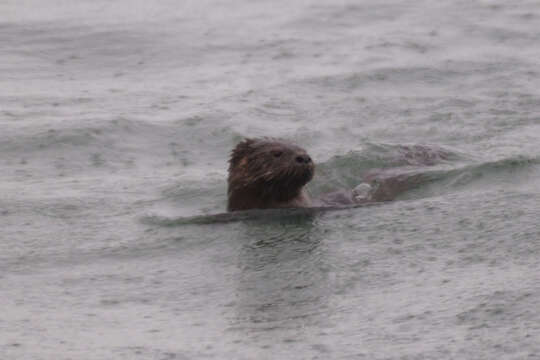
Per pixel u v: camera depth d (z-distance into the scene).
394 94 56.44
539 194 36.69
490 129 48.69
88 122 51.44
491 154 44.00
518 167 40.59
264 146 38.25
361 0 82.56
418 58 64.00
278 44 69.12
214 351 25.14
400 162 43.31
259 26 74.81
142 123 51.72
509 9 77.06
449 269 29.77
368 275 30.03
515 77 58.66
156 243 35.06
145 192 41.94
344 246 33.06
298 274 30.72
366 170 43.00
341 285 29.42
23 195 41.53
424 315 26.30
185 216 38.41
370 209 37.28
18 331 27.05
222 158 47.62
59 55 68.06
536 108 52.19
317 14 77.94
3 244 35.50
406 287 28.62
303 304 28.12
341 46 67.94
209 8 81.75
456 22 73.56
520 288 27.25
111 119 51.97
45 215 38.88
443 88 57.38
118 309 28.70
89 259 33.66
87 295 30.03
